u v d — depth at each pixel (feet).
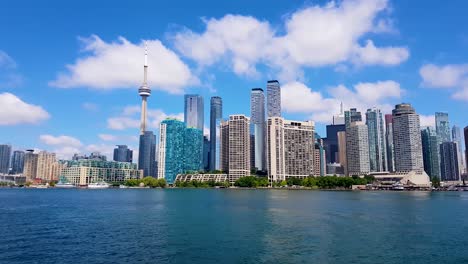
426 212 481.05
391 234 302.04
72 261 216.13
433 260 219.61
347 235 297.53
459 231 317.83
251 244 262.26
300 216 433.48
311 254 232.73
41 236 296.92
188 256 227.61
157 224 367.45
